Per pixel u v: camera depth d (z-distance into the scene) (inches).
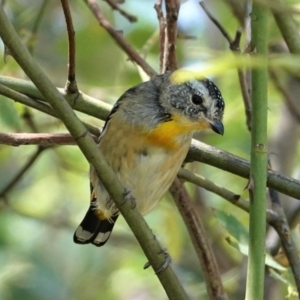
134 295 584.4
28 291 537.3
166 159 353.1
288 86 489.1
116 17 506.6
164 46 378.3
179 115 353.1
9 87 337.7
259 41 268.1
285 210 435.2
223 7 491.8
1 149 499.5
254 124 267.1
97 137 369.1
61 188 592.7
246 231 344.8
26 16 501.0
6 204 472.4
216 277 350.9
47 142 329.7
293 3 320.8
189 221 355.3
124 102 359.9
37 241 575.5
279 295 429.4
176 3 362.3
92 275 605.6
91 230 395.5
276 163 474.3
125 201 268.8
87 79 500.4
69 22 311.3
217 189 353.4
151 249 276.1
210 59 226.1
